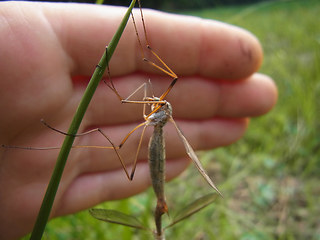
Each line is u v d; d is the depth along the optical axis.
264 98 0.11
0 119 0.07
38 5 0.08
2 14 0.07
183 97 0.10
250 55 0.10
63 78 0.08
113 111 0.10
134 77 0.10
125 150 0.10
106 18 0.08
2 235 0.08
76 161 0.09
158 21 0.09
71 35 0.08
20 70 0.07
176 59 0.10
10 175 0.08
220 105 0.11
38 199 0.08
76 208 0.10
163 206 0.07
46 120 0.08
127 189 0.10
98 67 0.05
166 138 0.11
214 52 0.10
